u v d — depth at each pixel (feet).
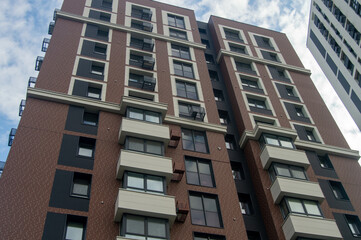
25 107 112.47
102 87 130.21
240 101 152.76
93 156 105.91
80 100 120.16
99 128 114.11
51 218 87.45
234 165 133.18
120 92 131.03
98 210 92.53
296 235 104.01
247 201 122.62
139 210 90.68
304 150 139.64
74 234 87.97
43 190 92.43
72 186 96.99
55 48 139.23
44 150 101.86
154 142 112.06
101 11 171.32
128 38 161.07
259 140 134.72
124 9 178.40
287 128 136.67
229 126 147.54
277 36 208.23
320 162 139.44
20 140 102.12
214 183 111.86
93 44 148.77
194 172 113.80
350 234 114.21
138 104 120.88
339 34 179.42
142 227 89.66
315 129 151.84
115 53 148.36
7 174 92.99
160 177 102.58
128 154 103.14
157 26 177.58
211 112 138.00
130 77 142.31
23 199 89.04
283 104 159.63
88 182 100.07
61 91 122.93
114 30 162.30
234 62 176.96
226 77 169.68
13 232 82.38
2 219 83.97
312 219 107.04
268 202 114.93
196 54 167.73
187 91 144.66
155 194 95.45
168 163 104.83
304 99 167.43
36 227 84.69
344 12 173.47
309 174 129.90
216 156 120.47
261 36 203.72
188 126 127.65
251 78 169.58
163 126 115.14
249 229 112.68
